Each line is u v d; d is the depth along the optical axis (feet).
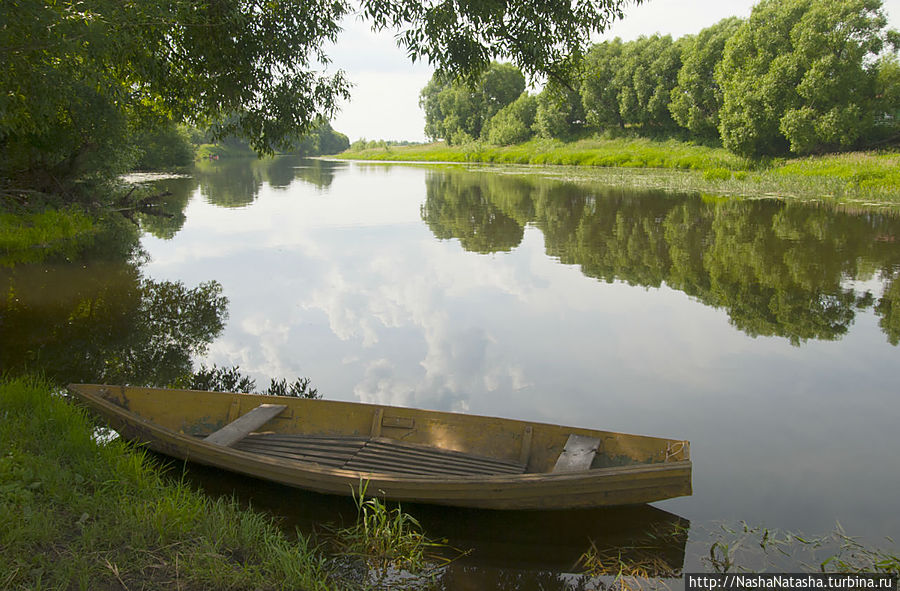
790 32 122.11
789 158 129.59
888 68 119.85
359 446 16.75
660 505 14.90
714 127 161.17
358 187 112.78
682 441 14.69
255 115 31.04
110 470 14.56
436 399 21.38
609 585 12.09
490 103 270.46
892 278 38.27
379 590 11.75
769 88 122.83
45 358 24.98
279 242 52.70
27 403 17.42
